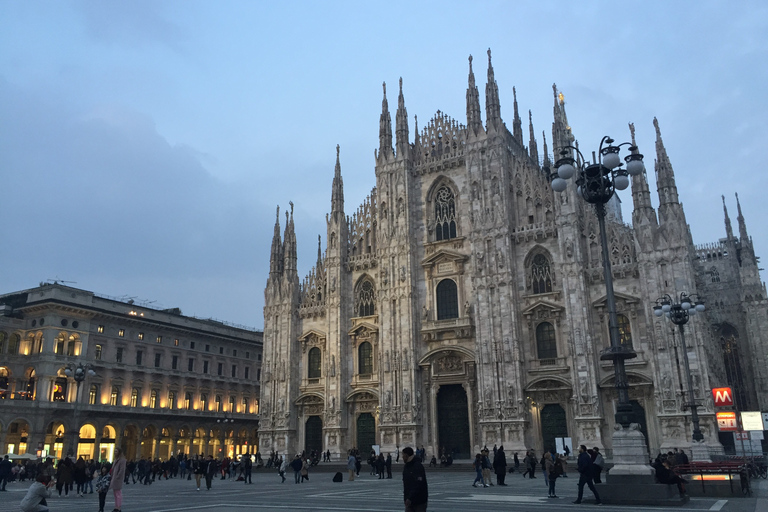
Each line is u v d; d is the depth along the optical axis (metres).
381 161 78.56
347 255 79.94
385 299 73.44
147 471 54.31
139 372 99.25
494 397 64.56
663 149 61.91
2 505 31.36
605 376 60.41
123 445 96.88
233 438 114.56
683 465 33.16
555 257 65.75
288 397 77.75
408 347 70.81
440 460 65.94
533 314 65.31
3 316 89.81
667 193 60.94
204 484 51.47
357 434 73.94
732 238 97.06
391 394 70.56
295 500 30.91
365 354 75.44
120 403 95.88
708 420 55.12
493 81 73.00
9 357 89.19
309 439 76.94
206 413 108.25
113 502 32.28
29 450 84.69
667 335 58.06
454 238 72.12
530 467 51.34
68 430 88.81
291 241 83.50
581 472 26.98
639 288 61.31
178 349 106.75
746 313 91.12
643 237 61.09
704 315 59.72
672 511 23.19
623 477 26.31
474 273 68.75
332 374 75.38
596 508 24.33
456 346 68.69
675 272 59.16
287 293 81.25
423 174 76.56
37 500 17.64
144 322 101.31
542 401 63.47
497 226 68.38
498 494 33.09
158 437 99.94
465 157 73.50
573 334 61.69
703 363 56.22
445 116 77.44
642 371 59.22
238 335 119.25
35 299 92.88
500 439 63.31
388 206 76.50
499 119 71.75
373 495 34.38
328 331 76.94
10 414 84.06
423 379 70.31
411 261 73.25
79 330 92.75
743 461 40.47
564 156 30.39
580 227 64.88
